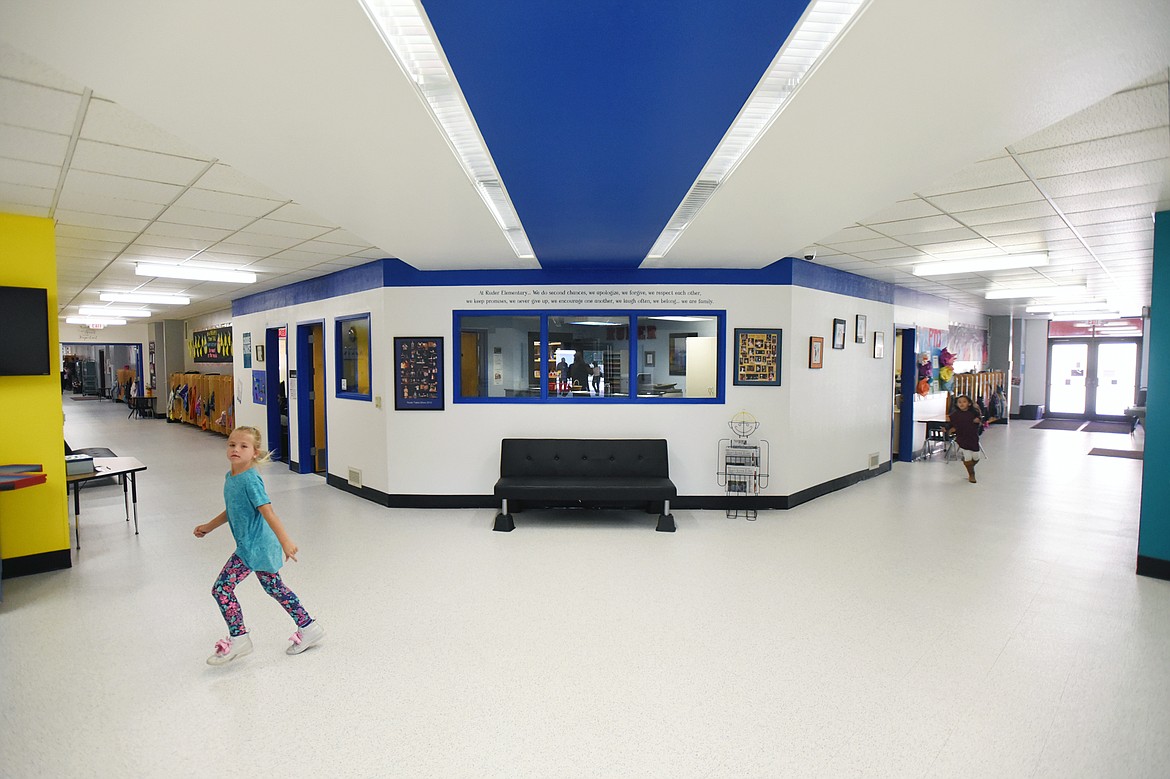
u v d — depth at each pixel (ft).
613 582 14.80
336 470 26.16
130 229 17.48
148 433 46.26
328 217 14.20
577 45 6.38
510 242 17.47
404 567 15.88
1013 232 18.53
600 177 11.09
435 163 10.19
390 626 12.31
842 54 6.63
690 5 5.65
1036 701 9.62
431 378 22.35
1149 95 9.05
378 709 9.36
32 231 15.14
